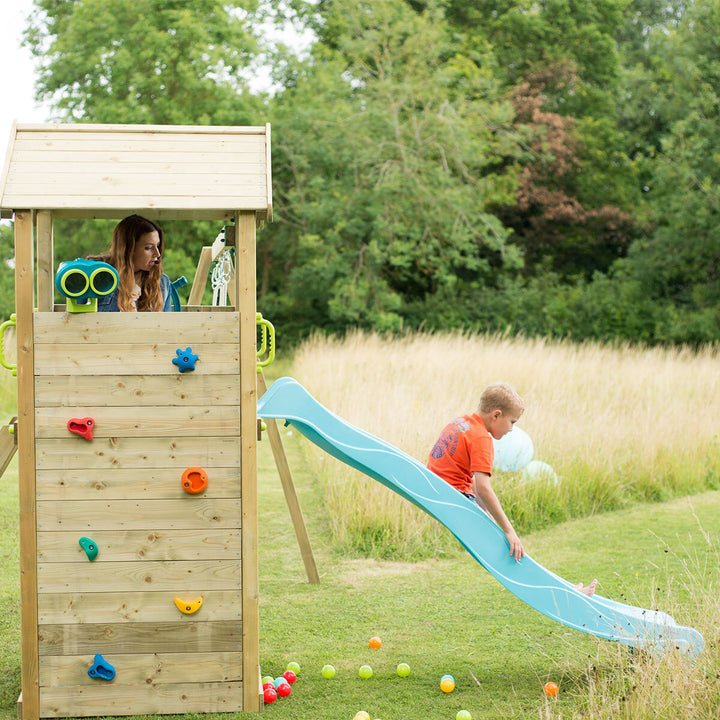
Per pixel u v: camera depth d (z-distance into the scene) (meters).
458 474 4.57
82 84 23.98
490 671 4.35
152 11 23.78
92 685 3.79
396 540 6.66
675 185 26.17
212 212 3.97
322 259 25.02
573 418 9.67
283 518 7.66
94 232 22.89
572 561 6.38
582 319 26.53
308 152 25.39
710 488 9.27
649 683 3.55
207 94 24.38
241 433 3.84
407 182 25.08
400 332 25.27
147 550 3.81
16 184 3.71
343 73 27.39
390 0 26.45
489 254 30.41
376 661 4.49
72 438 3.77
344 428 4.30
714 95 25.50
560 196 30.12
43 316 3.74
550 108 32.00
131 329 3.78
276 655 4.58
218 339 3.82
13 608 5.26
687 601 5.29
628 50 35.72
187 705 3.84
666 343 25.52
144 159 3.91
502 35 32.41
